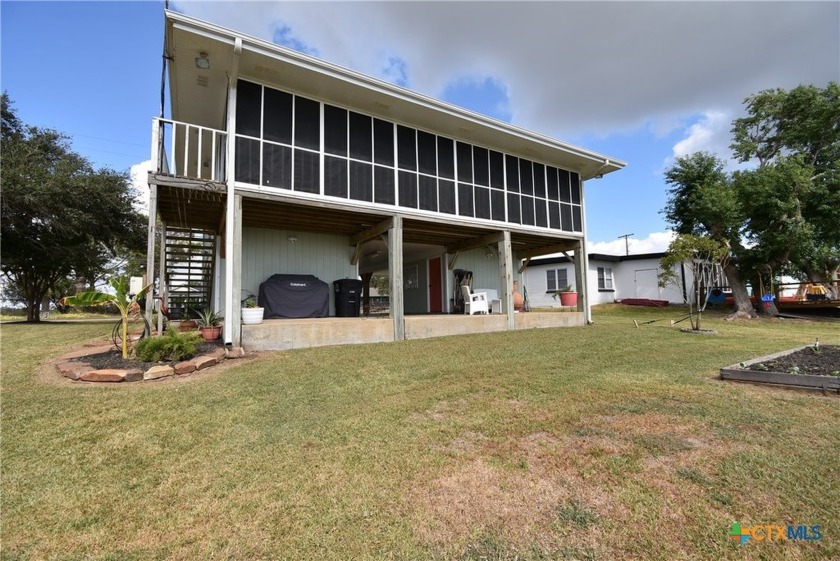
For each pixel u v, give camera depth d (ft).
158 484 7.79
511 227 34.50
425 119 28.91
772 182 42.80
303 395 13.50
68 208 42.78
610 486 7.44
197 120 29.09
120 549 5.94
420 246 42.98
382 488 7.50
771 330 34.78
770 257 45.91
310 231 32.55
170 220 28.66
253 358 19.53
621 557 5.63
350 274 34.14
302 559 5.69
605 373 16.39
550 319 36.09
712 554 5.65
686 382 14.75
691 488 7.30
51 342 23.70
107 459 8.79
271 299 29.09
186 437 9.96
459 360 19.22
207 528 6.41
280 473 8.14
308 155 24.62
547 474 7.93
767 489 7.21
